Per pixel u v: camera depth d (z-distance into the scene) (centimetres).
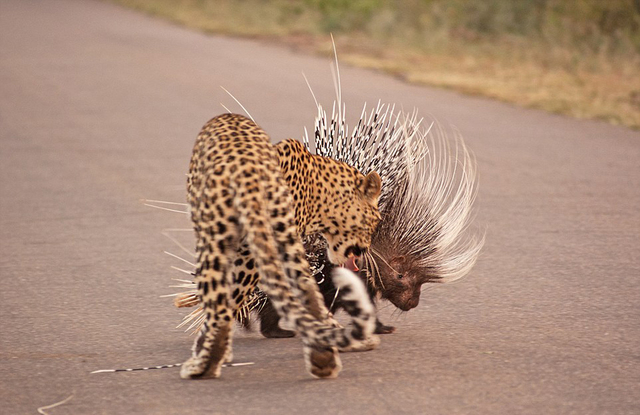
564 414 669
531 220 1237
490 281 1005
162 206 1335
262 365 774
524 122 1880
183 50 2962
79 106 2083
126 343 835
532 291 970
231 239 692
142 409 683
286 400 694
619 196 1355
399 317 902
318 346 670
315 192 775
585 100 2098
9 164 1572
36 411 684
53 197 1377
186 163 1572
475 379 735
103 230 1222
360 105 2011
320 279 828
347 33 3297
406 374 746
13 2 4831
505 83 2314
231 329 719
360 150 887
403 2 3522
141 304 948
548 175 1472
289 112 1958
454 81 2319
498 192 1373
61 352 812
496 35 3200
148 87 2317
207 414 673
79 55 2861
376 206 807
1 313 917
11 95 2219
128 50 2972
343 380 734
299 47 2981
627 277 1012
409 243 855
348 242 795
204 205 694
